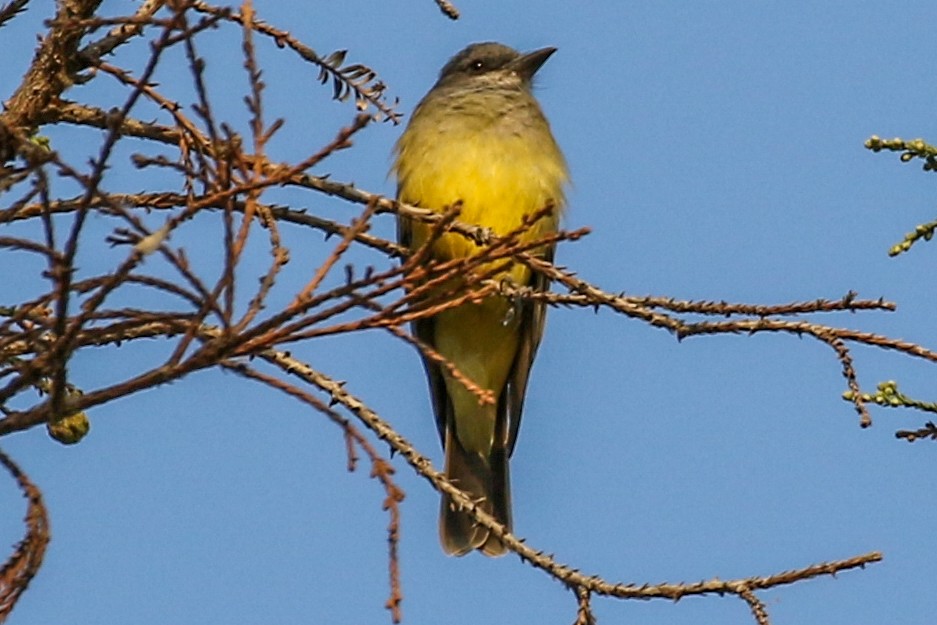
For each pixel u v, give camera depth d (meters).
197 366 6.44
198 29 6.05
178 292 6.41
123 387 6.52
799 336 8.17
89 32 8.16
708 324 8.20
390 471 6.81
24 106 8.15
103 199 6.01
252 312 6.40
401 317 6.65
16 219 7.74
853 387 8.07
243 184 6.22
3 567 6.92
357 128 6.19
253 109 6.45
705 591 7.66
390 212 8.85
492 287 7.16
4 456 6.93
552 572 7.99
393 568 6.77
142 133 8.48
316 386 8.47
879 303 8.01
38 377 6.41
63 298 6.11
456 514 12.34
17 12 8.19
